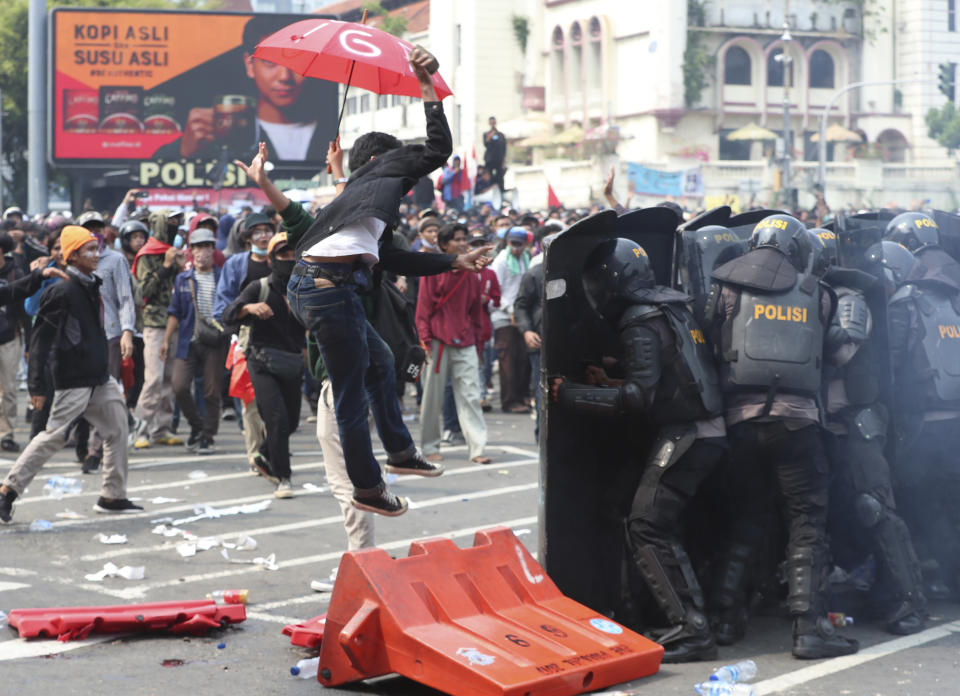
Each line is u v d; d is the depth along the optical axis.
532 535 8.21
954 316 6.76
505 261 14.12
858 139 53.56
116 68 37.28
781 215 6.12
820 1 55.66
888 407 6.50
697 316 6.27
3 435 11.62
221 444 12.01
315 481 10.11
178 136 37.59
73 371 8.38
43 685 5.28
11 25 53.31
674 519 5.93
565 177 47.28
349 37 5.33
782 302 5.96
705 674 5.56
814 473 5.98
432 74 5.30
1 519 8.34
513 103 58.91
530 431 12.80
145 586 6.95
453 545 5.58
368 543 6.70
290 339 9.29
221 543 7.94
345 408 5.39
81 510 8.88
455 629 5.25
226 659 5.70
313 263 5.25
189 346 11.32
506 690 4.84
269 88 37.62
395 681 5.44
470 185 29.02
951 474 6.76
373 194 5.18
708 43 53.88
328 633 5.31
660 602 5.84
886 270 6.78
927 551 6.95
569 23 56.72
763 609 6.69
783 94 55.41
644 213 6.50
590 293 6.01
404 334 6.27
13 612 6.11
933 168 50.81
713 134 54.41
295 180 38.59
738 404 6.00
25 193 56.81
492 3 58.34
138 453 11.48
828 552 6.12
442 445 11.95
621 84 54.94
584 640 5.43
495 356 15.28
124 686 5.30
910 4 56.56
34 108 30.34
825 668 5.64
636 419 6.21
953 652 5.88
